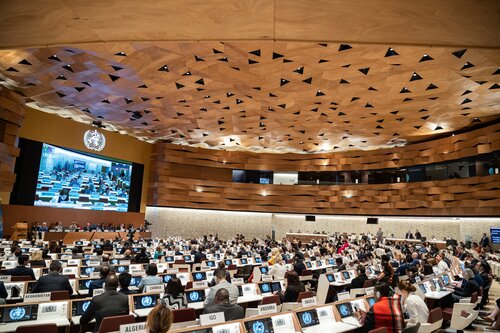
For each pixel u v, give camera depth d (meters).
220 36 6.78
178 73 15.91
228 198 30.88
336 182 30.80
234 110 20.59
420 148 25.39
